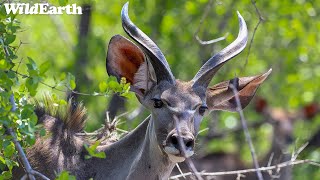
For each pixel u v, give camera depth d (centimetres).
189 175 1261
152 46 1093
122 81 1065
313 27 1808
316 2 1794
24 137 1037
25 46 1616
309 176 1653
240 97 1180
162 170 1095
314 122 1822
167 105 1073
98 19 1714
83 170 1149
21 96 1017
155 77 1105
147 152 1103
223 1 1689
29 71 995
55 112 1184
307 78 1828
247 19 1736
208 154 1722
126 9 1109
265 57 1795
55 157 1151
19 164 1143
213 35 1684
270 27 1725
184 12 1723
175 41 1706
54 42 1714
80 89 1520
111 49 1119
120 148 1142
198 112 1087
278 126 1762
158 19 1703
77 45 1627
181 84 1096
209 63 1104
